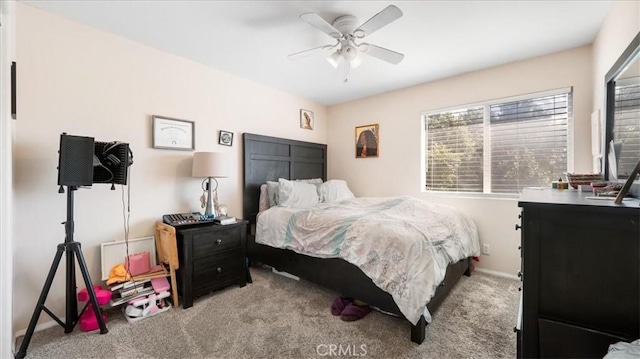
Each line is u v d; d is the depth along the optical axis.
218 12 1.92
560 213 0.88
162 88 2.50
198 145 2.77
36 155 1.85
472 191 3.09
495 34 2.19
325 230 2.30
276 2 1.80
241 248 2.59
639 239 0.79
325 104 4.32
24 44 1.81
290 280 2.73
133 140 2.32
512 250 2.77
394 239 1.84
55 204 1.93
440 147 3.32
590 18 1.96
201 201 2.74
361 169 4.00
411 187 3.50
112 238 2.20
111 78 2.19
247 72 3.04
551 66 2.54
